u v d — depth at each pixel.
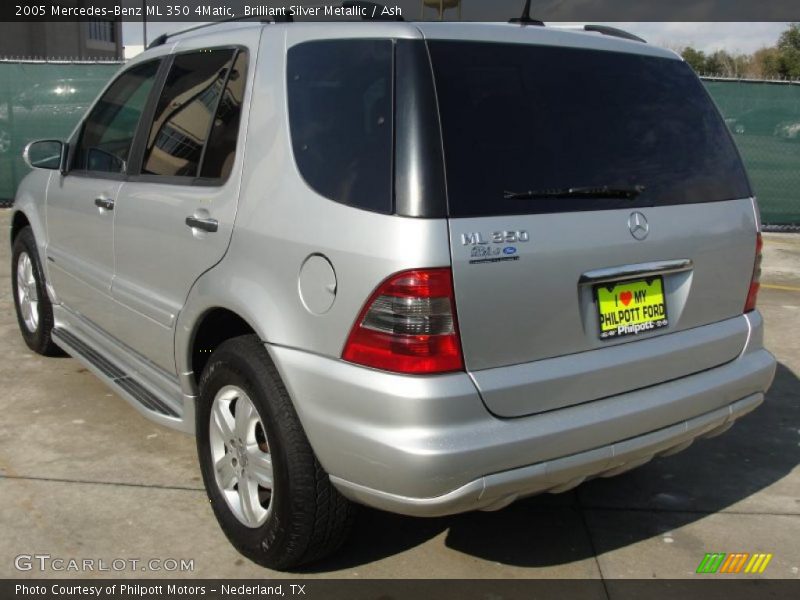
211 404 3.21
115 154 4.10
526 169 2.66
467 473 2.47
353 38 2.83
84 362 4.45
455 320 2.47
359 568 3.12
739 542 3.40
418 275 2.43
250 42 3.23
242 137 3.09
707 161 3.19
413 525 3.44
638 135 2.99
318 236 2.65
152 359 3.76
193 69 3.59
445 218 2.48
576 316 2.71
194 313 3.22
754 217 3.30
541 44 2.91
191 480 3.74
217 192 3.15
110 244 4.01
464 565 3.17
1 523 3.33
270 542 2.94
